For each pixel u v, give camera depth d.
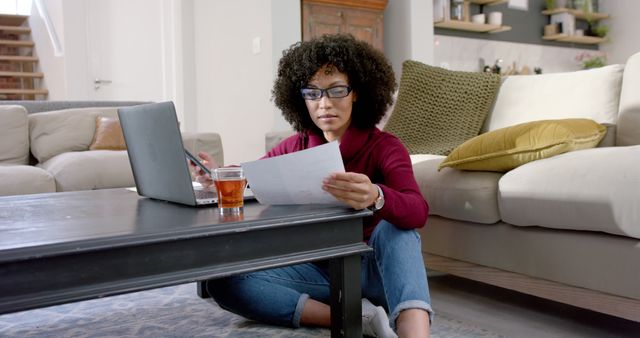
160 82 5.47
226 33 4.96
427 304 1.20
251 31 4.60
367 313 1.36
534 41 6.87
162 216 1.04
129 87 5.47
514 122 2.33
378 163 1.40
